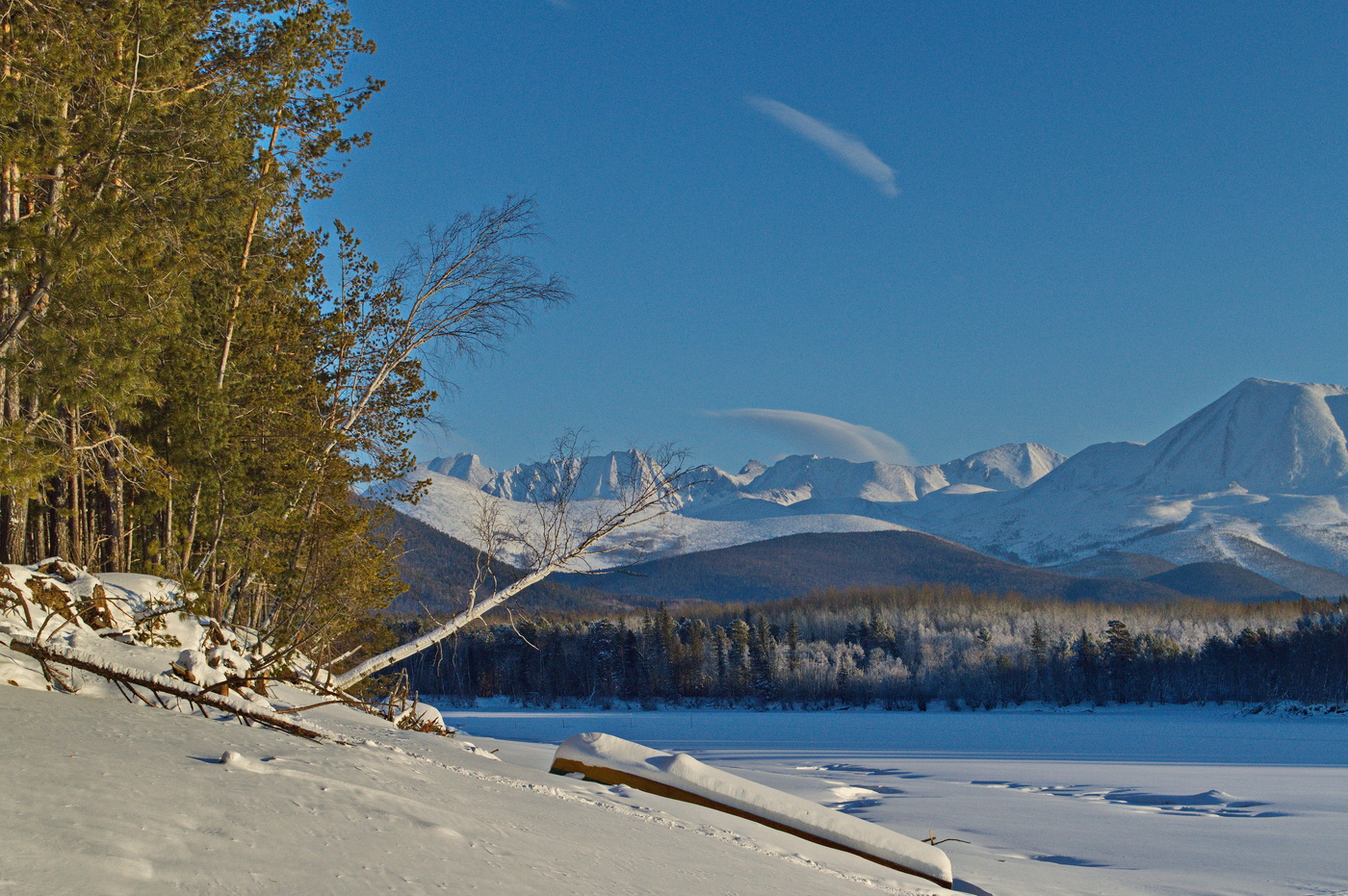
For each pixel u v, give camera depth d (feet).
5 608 34.19
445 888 15.72
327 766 24.86
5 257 35.65
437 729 70.44
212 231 46.09
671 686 385.29
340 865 15.79
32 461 38.19
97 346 38.06
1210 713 341.00
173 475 52.34
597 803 33.68
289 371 67.51
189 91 43.06
